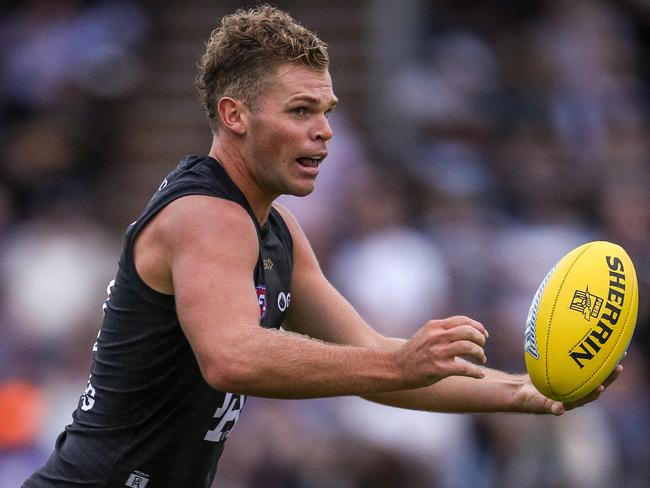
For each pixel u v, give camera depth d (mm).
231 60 9508
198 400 9648
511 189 27453
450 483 21141
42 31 30438
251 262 9117
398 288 24047
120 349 9625
